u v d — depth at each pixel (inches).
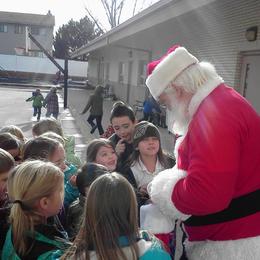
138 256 61.4
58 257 68.6
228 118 66.6
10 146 115.6
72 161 152.0
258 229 69.8
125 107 121.0
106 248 60.0
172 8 335.3
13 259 70.9
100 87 429.1
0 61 1710.1
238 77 338.3
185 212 69.1
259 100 310.2
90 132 448.5
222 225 70.3
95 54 1349.7
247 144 67.5
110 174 66.0
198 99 71.9
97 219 61.4
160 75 75.5
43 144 106.2
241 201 69.3
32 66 1732.3
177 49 76.7
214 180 63.5
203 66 75.4
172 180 71.3
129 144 118.3
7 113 620.1
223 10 357.4
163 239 81.0
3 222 79.0
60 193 75.6
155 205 82.3
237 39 336.2
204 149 65.1
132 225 62.7
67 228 90.6
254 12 307.4
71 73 1770.4
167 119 84.9
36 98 547.2
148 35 568.7
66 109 710.5
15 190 73.3
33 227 72.1
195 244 76.1
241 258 69.0
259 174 69.2
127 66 837.2
